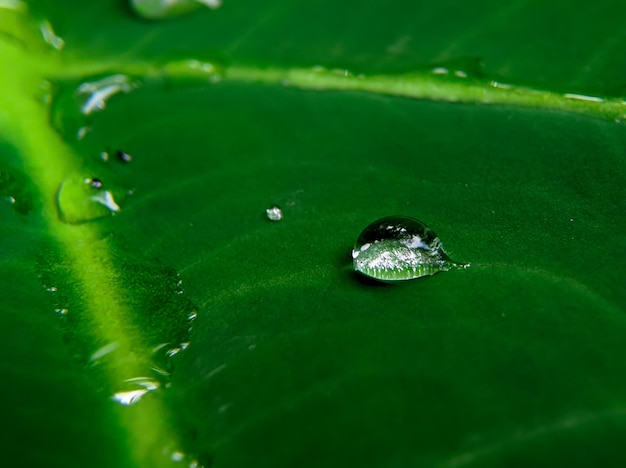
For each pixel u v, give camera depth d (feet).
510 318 0.29
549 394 0.28
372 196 0.32
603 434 0.28
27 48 0.34
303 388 0.29
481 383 0.29
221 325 0.30
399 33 0.34
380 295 0.30
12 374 0.29
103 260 0.31
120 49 0.34
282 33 0.34
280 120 0.33
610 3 0.33
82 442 0.28
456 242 0.31
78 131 0.33
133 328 0.30
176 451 0.28
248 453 0.28
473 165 0.32
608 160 0.32
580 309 0.29
